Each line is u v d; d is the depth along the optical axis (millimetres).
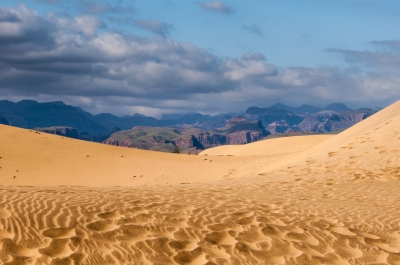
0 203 8758
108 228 7754
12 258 6117
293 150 82062
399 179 17172
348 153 23922
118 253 6691
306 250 7426
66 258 6285
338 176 18594
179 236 7664
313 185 16531
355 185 16281
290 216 9695
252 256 6949
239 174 30094
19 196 9828
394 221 9867
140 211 9078
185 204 10203
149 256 6668
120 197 10719
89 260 6348
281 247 7449
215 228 8266
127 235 7488
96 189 12992
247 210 9969
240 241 7602
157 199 10758
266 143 93562
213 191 13844
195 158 40969
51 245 6742
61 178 29719
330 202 12461
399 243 8266
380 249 7723
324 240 8031
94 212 8672
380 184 16391
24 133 40750
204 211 9516
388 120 31375
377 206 11938
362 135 28672
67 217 8125
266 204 11141
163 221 8453
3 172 29281
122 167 34344
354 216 10227
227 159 41125
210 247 7223
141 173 32375
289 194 14039
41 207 8672
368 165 20266
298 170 21469
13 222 7516
